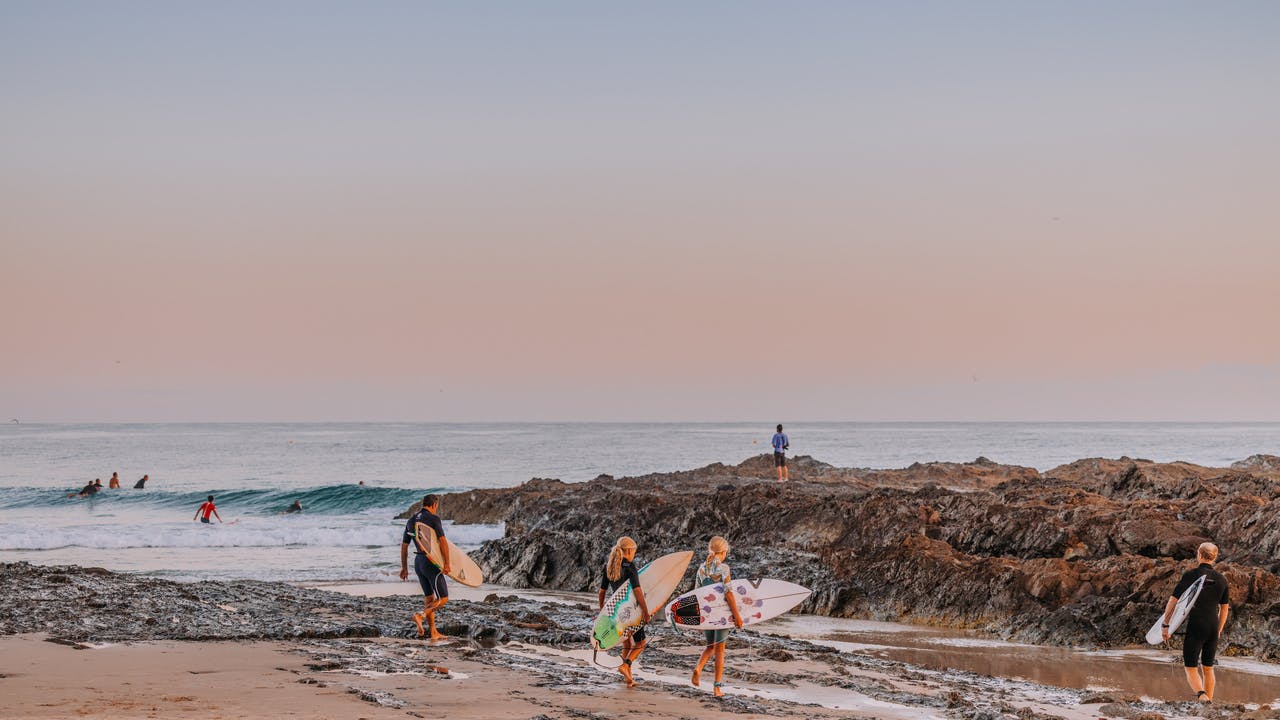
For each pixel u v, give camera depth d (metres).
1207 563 13.84
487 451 139.00
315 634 15.27
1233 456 115.94
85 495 58.00
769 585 13.02
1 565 21.53
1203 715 12.73
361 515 49.62
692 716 10.63
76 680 11.18
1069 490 32.34
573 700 11.20
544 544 29.73
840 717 11.21
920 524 28.67
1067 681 16.16
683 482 48.00
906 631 21.73
